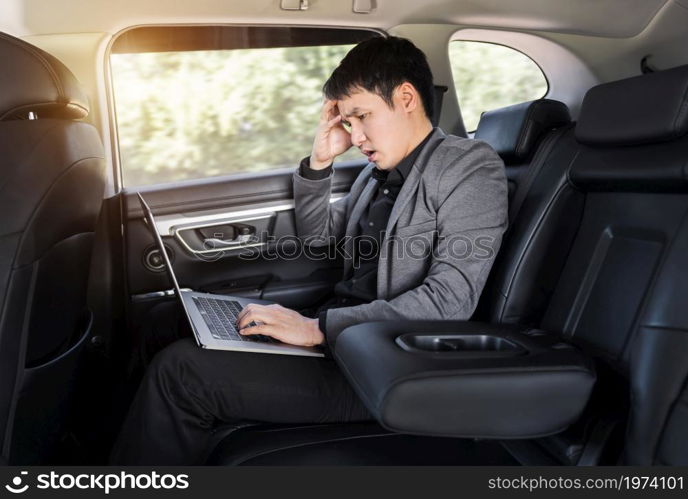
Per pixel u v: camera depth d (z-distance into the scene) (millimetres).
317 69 1827
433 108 1359
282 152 1861
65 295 1127
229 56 1738
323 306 1527
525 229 1284
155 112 1720
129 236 1689
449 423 820
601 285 1144
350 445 1049
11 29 1511
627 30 1949
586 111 1236
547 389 844
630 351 1031
